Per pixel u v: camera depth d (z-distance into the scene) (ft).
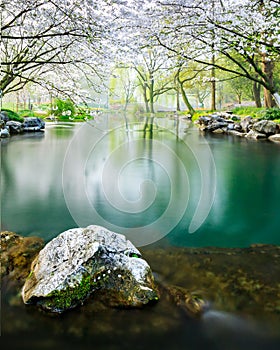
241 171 22.33
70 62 23.17
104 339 5.93
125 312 6.60
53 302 6.61
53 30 23.89
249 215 13.34
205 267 8.58
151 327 6.23
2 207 13.85
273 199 15.81
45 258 7.72
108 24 21.33
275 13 28.22
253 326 6.29
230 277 8.02
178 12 25.62
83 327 6.21
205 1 25.22
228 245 10.23
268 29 27.48
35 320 6.37
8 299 6.95
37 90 32.81
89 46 22.45
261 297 7.15
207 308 6.73
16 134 44.55
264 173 21.86
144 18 24.63
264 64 44.37
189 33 28.02
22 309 6.64
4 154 29.58
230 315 6.57
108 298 6.85
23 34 25.45
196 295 7.15
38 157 27.76
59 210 13.35
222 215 13.25
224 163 24.82
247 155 28.96
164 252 9.60
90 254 7.23
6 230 11.24
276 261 8.98
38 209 13.58
